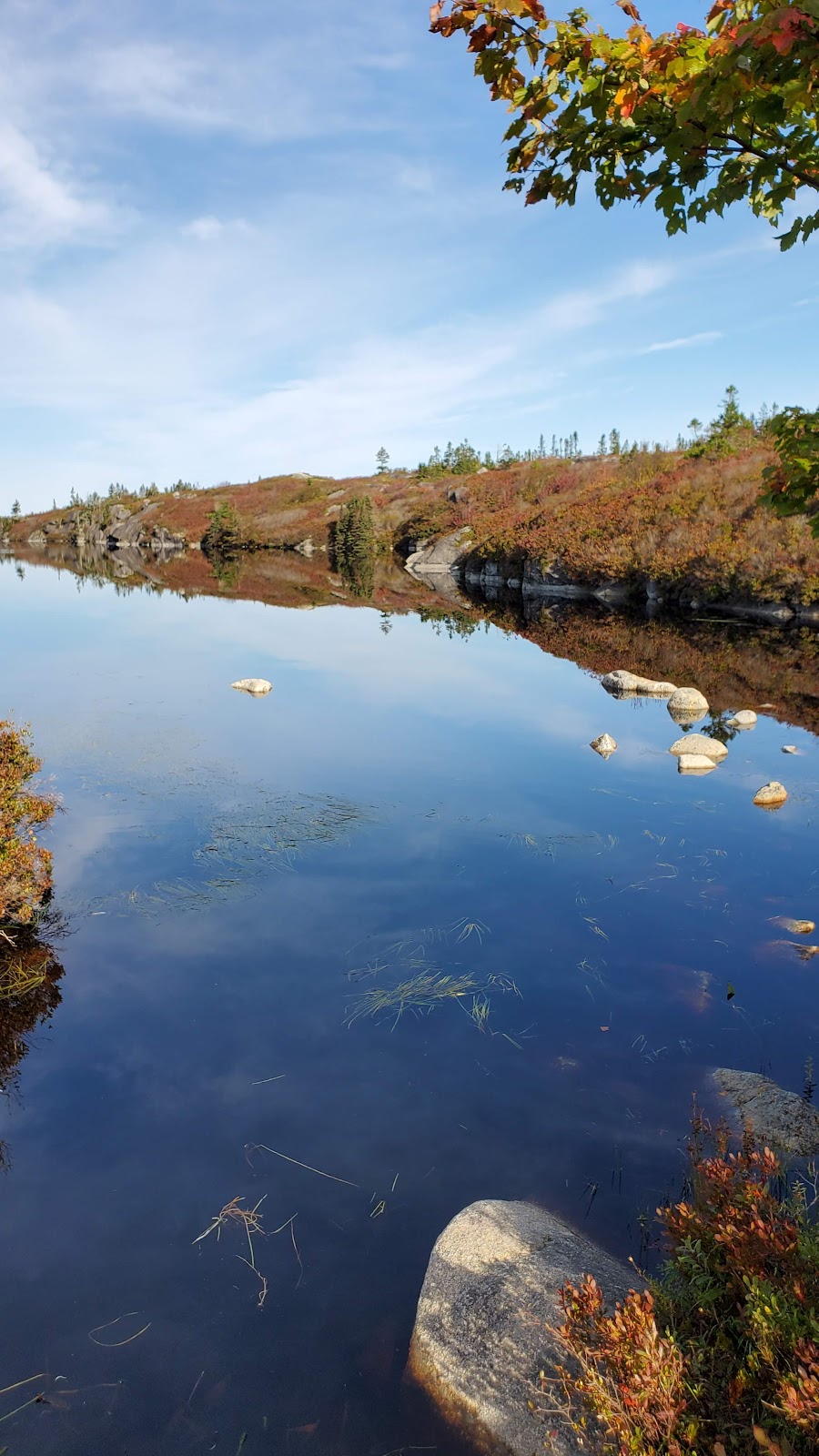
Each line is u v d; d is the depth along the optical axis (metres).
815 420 3.01
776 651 20.12
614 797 9.81
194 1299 3.35
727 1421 2.31
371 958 6.07
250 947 6.24
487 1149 4.17
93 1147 4.20
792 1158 3.96
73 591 36.84
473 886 7.32
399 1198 3.86
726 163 2.50
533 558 37.06
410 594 36.38
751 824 8.96
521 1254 3.39
